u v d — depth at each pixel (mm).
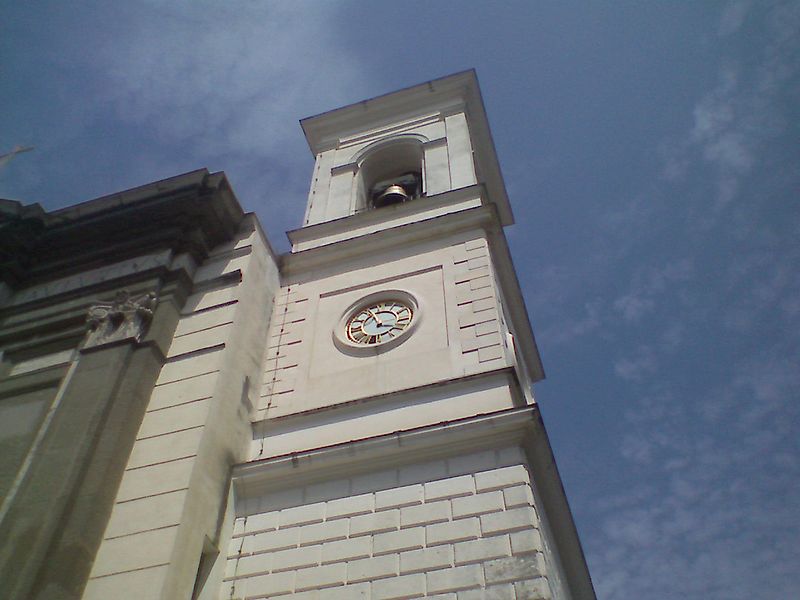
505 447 11938
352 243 18609
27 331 15492
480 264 16672
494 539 10695
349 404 13891
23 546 10406
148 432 12445
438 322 15398
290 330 16562
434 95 25406
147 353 13633
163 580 10047
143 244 16703
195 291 15703
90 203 17953
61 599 9781
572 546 12656
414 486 11906
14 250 17328
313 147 25891
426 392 13625
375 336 15805
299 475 12641
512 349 16406
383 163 24484
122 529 10898
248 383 14562
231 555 11805
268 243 18156
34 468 11672
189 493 11211
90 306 15430
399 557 10930
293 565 11359
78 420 12266
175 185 17516
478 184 19812
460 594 10156
